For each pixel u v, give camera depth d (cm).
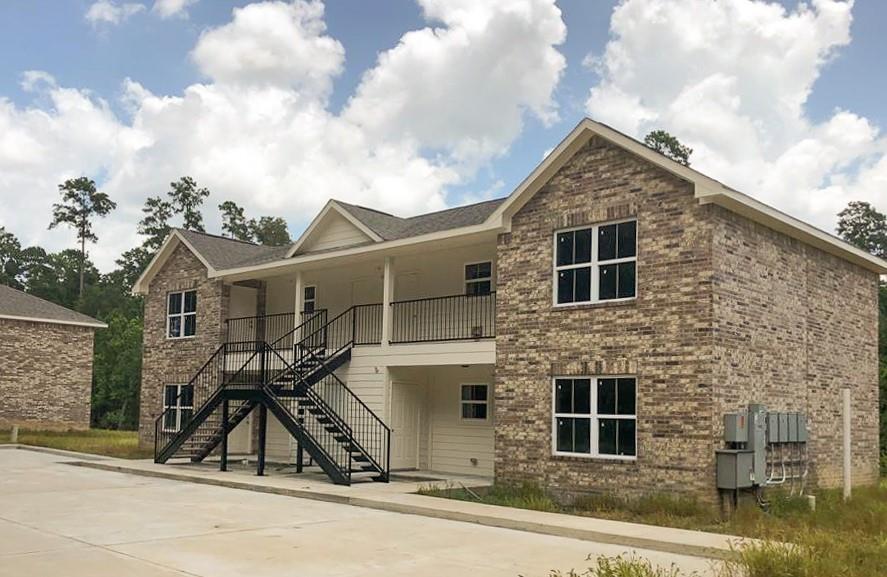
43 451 2825
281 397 2088
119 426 5609
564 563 1024
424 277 2270
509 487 1725
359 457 1947
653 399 1552
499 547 1134
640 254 1602
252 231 8200
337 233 2352
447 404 2198
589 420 1655
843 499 1568
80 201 8581
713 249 1505
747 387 1566
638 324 1590
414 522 1357
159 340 2855
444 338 2189
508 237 1841
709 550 1090
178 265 2833
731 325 1538
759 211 1577
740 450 1481
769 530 1241
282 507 1514
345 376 2197
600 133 1656
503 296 1834
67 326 4078
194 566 976
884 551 1010
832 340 1897
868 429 2034
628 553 1108
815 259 1858
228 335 2650
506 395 1802
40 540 1138
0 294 4022
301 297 2381
